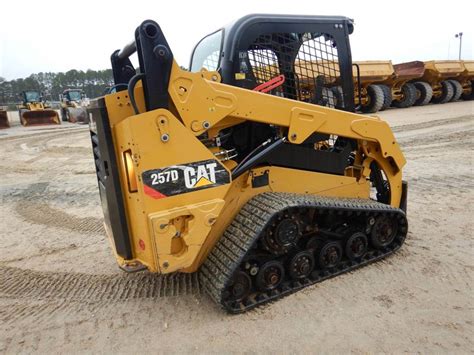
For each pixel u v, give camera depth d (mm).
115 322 2760
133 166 2416
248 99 2750
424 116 13844
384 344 2377
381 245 3498
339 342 2408
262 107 2820
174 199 2490
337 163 3582
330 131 3211
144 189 2383
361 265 3350
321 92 3434
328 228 3277
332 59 3434
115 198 2631
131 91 2395
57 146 12797
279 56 3193
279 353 2340
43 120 22312
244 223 2861
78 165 9281
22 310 2994
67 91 26625
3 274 3635
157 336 2568
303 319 2656
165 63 2373
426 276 3182
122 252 2734
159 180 2426
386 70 15547
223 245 2867
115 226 2732
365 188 3783
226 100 2646
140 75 2402
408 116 14078
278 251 2896
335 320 2629
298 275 3037
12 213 5590
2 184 7488
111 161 2578
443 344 2361
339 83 3498
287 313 2730
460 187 5656
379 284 3074
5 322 2838
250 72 3043
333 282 3117
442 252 3611
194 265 2998
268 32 3084
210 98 2574
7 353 2490
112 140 2566
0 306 3064
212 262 2852
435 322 2574
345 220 3352
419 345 2359
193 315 2777
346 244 3268
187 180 2521
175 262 2516
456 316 2633
